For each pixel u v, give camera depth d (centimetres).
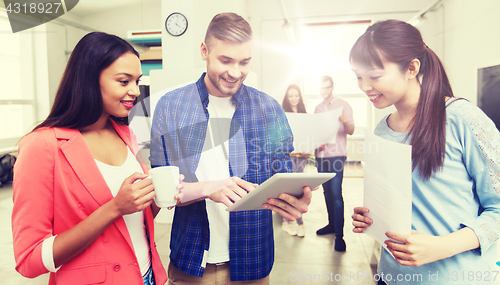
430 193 71
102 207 61
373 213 79
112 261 66
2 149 441
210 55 97
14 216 60
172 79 258
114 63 65
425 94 71
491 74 403
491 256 70
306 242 243
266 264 99
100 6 574
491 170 65
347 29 552
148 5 573
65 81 65
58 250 58
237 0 340
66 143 64
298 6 562
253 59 578
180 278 100
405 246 65
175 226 103
